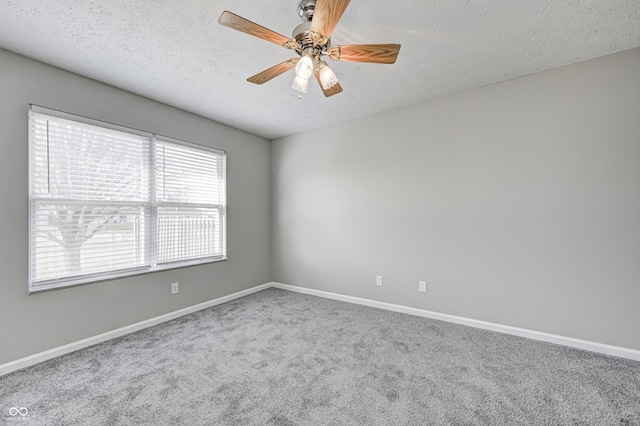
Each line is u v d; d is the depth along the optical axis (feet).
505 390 5.73
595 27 6.01
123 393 5.73
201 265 10.91
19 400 5.51
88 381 6.14
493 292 8.64
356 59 5.38
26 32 6.01
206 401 5.48
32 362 6.81
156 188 9.64
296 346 7.72
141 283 9.05
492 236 8.66
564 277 7.64
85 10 5.39
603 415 5.01
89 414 5.12
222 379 6.20
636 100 6.84
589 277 7.34
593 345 7.24
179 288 10.12
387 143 10.69
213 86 8.60
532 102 8.04
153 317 9.33
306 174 13.03
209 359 7.06
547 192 7.86
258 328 8.98
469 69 7.75
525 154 8.15
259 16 5.70
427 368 6.56
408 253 10.23
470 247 9.02
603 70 7.18
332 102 9.87
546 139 7.86
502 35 6.29
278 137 14.03
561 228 7.68
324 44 4.96
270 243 14.34
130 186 8.95
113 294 8.36
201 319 9.78
